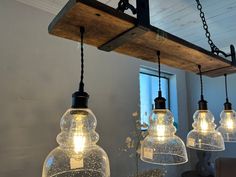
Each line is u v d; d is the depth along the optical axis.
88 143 0.75
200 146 1.37
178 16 1.74
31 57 1.49
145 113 2.47
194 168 2.72
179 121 2.76
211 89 2.74
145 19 0.71
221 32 2.09
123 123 2.01
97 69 1.87
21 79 1.42
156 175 2.00
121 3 0.75
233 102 2.53
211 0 1.50
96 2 0.58
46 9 1.60
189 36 2.17
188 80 2.99
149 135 1.12
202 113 1.36
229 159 1.98
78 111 0.71
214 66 1.20
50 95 1.54
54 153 0.74
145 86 2.56
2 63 1.35
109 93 1.94
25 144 1.39
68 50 1.69
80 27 0.69
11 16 1.43
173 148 1.05
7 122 1.33
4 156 1.30
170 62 1.12
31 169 1.40
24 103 1.42
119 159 1.92
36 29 1.54
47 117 1.51
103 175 0.74
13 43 1.42
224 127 1.61
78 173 0.71
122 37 0.77
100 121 1.83
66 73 1.66
